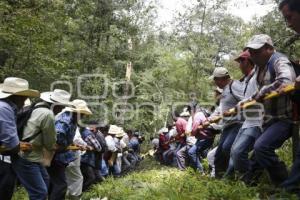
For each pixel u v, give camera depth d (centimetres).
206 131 811
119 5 2534
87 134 939
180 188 614
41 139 579
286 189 472
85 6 2183
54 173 707
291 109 481
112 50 2623
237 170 583
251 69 606
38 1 1524
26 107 605
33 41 1442
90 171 941
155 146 1780
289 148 766
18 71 1407
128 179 919
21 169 565
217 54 2589
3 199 567
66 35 2148
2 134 529
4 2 1340
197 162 909
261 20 1219
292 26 391
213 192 544
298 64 498
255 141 544
